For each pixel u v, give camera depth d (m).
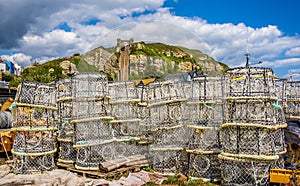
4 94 21.08
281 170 8.31
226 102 8.41
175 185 9.03
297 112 11.66
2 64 77.56
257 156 7.73
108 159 10.39
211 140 9.41
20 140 10.55
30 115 10.55
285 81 11.47
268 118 8.02
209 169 9.27
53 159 11.03
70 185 8.96
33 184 9.08
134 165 10.44
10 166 11.41
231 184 8.21
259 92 7.78
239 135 8.04
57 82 11.29
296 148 10.76
